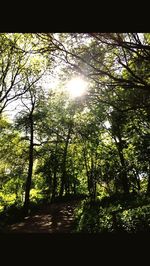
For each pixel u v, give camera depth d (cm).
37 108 3309
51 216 2833
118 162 3203
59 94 1207
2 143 3259
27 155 3438
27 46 1163
